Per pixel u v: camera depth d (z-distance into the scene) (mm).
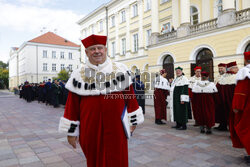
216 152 3730
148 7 20188
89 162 1860
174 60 14312
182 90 5457
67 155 3674
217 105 5508
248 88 3170
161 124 6520
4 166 3193
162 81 6562
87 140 1830
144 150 3867
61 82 12242
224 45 11266
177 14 16438
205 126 5422
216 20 11766
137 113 1999
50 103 13180
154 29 16156
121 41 24016
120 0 23500
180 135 5008
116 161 1781
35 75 45281
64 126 1865
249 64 3258
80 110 1906
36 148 4094
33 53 45281
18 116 8438
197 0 15078
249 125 3164
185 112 5605
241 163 3215
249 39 10141
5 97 24312
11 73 64875
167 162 3275
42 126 6312
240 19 10609
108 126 1799
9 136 5082
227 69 5223
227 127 6117
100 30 28172
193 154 3633
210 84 5059
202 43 12422
